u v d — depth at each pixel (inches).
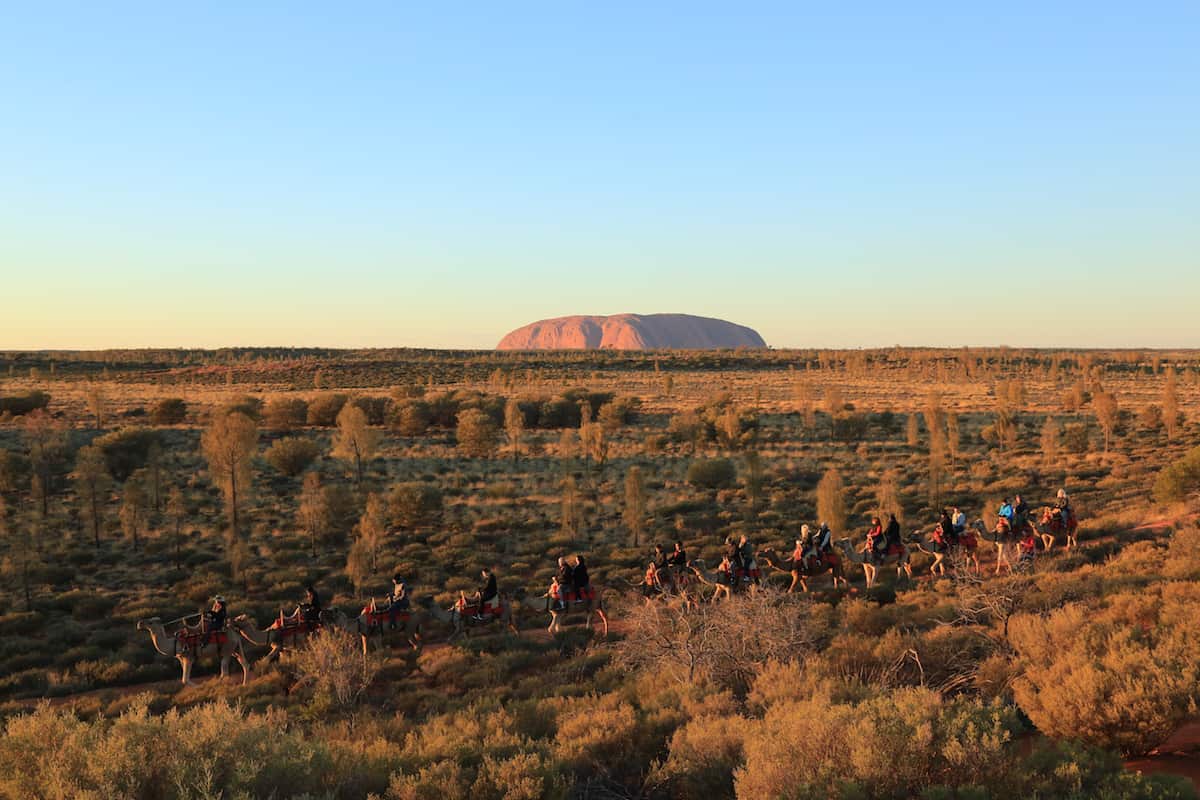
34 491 1681.8
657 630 664.4
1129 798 310.0
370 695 737.0
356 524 1588.3
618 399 3467.0
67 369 5900.6
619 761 455.5
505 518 1662.2
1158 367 6092.5
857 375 6038.4
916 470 2112.5
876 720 366.6
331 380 5344.5
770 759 361.4
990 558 1142.3
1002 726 382.9
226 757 350.9
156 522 1605.6
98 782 322.7
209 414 3073.3
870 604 842.8
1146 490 1632.6
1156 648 446.6
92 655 906.1
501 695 684.1
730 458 2396.7
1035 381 5275.6
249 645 929.5
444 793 376.8
